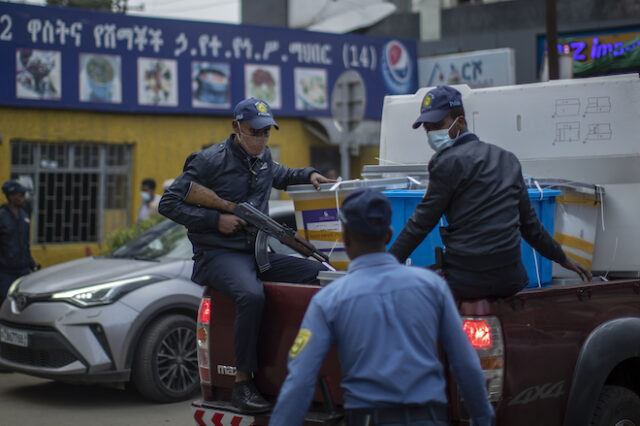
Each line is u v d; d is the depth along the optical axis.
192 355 6.55
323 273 3.60
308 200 4.17
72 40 12.49
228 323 3.97
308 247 3.98
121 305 6.20
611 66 17.78
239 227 3.98
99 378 6.08
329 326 2.67
